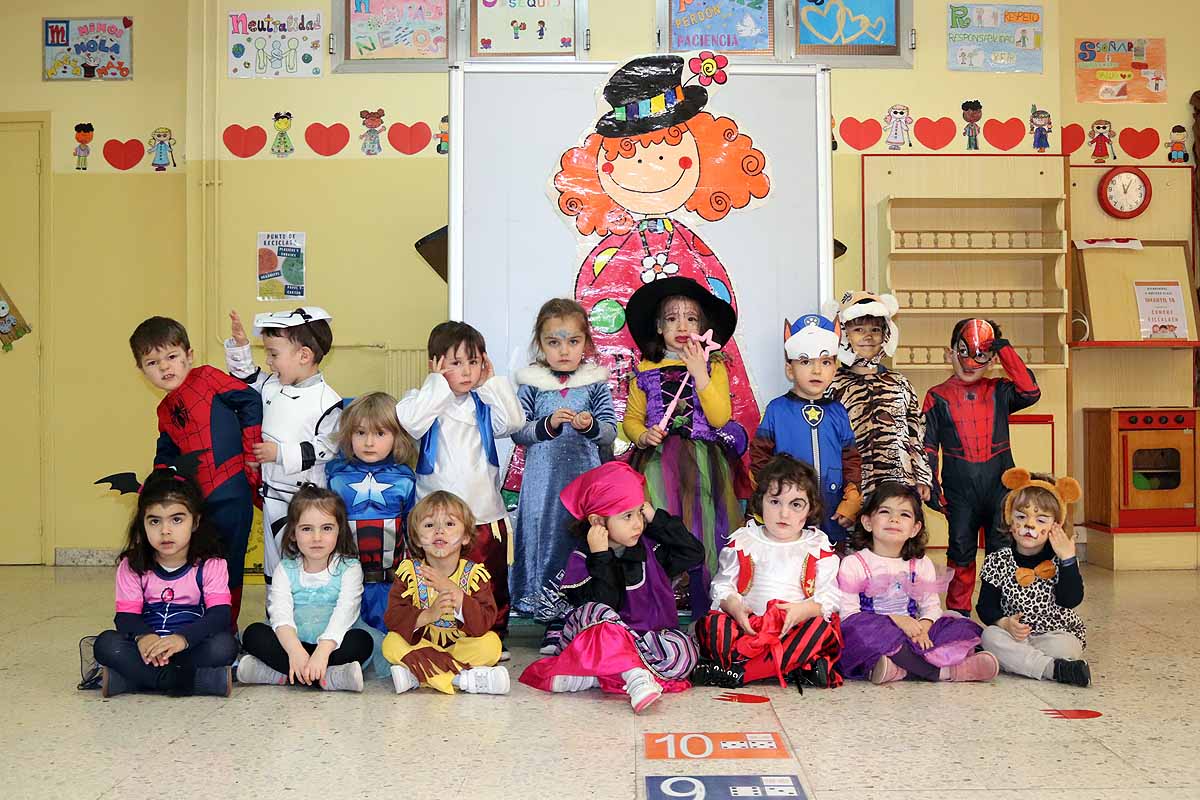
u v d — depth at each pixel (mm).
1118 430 4883
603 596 2629
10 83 5320
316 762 2045
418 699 2564
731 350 3512
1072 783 1896
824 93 3582
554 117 3539
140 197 5289
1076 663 2658
